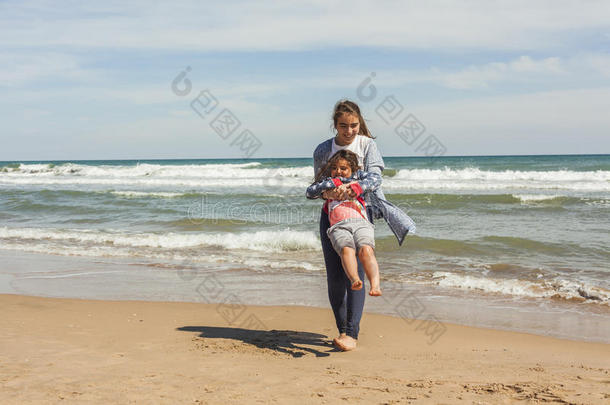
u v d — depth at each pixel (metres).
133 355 3.42
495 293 6.32
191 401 2.37
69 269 7.95
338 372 3.03
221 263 8.42
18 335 4.02
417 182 24.02
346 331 3.81
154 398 2.40
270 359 3.40
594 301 5.91
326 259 3.72
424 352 3.87
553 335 4.61
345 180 3.50
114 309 5.36
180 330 4.41
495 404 2.31
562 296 6.09
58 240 10.88
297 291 6.40
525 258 8.45
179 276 7.40
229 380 2.77
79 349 3.57
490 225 11.80
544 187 21.48
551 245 9.28
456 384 2.72
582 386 2.66
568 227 11.35
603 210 14.12
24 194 20.48
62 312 5.14
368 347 3.99
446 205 15.52
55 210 16.06
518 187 21.75
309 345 3.96
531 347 4.13
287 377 2.86
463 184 22.78
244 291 6.42
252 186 24.53
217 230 11.92
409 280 7.05
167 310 5.34
